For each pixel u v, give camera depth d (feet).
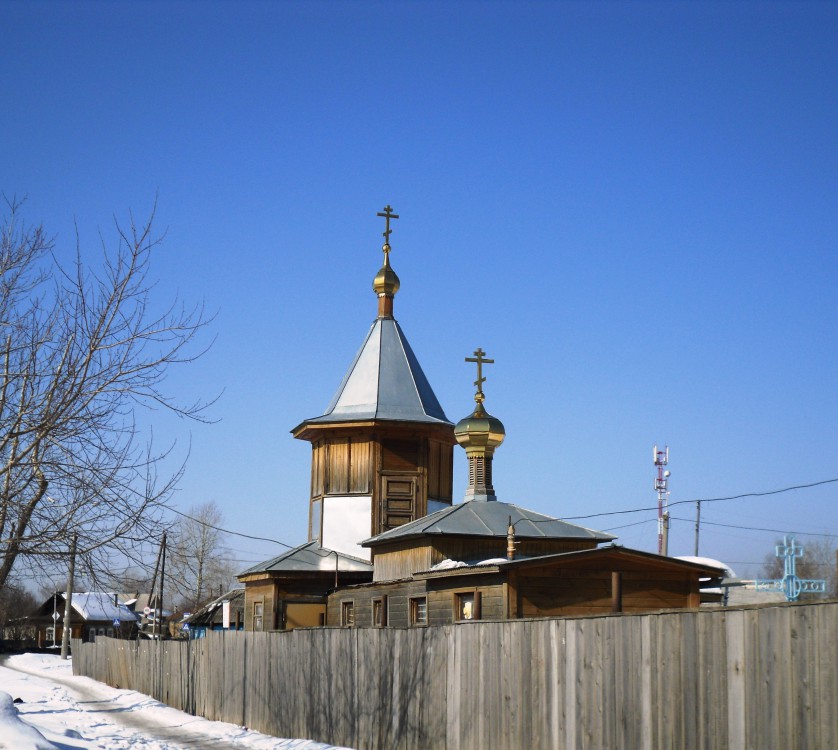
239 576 136.56
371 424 135.54
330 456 139.03
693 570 85.76
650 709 44.98
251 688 89.04
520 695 54.29
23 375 60.49
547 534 107.76
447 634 61.46
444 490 141.59
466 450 114.93
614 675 47.52
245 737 82.43
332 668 74.84
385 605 107.14
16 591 80.18
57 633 318.24
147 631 300.61
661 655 44.60
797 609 38.01
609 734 47.52
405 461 137.69
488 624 57.57
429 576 92.38
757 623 39.78
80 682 152.97
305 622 128.57
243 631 91.97
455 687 60.18
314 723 76.89
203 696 100.73
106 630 313.53
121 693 127.03
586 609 83.51
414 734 63.87
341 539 135.33
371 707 69.15
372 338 146.41
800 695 37.55
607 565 84.23
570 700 50.44
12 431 60.44
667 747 43.83
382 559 117.39
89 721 96.27
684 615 43.50
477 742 57.57
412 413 139.44
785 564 107.24
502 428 114.11
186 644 108.27
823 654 36.73
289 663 81.92
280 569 128.36
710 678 41.83
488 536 105.40
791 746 37.78
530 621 53.93
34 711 104.47
